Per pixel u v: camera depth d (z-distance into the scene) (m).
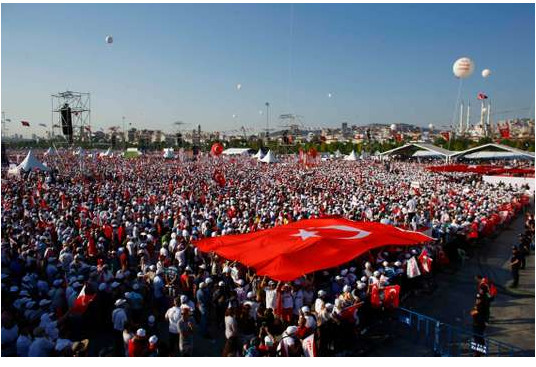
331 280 13.31
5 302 10.55
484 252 19.66
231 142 135.50
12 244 14.55
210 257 14.95
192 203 25.53
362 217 21.84
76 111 44.91
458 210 22.75
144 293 11.96
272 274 10.76
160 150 140.38
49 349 8.28
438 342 10.27
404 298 13.77
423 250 14.38
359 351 10.27
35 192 28.98
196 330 11.48
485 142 90.44
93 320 10.69
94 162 69.69
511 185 37.22
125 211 21.77
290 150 110.31
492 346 10.73
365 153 92.12
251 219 20.53
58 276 12.36
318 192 32.81
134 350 8.49
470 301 13.69
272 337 9.67
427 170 56.47
